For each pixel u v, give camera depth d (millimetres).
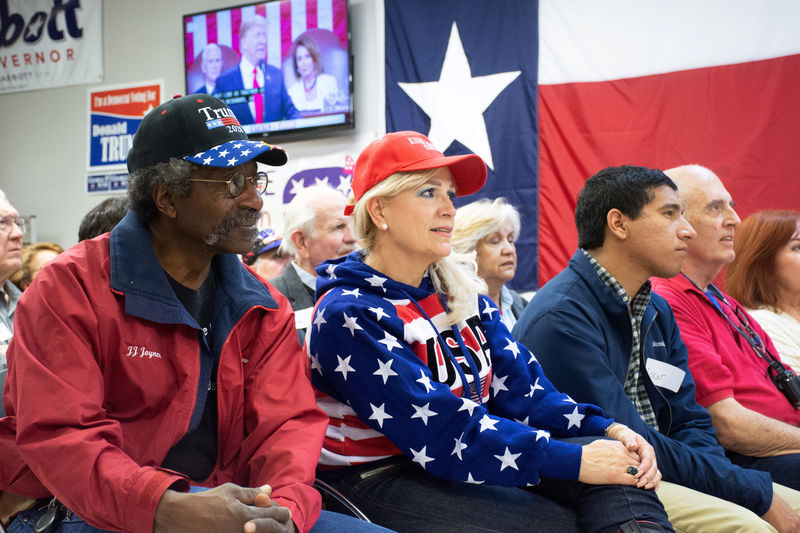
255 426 1521
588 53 5023
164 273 1460
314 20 5562
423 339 1723
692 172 2680
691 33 4805
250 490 1232
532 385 1856
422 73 5316
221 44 5832
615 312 2123
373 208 1790
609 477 1551
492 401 1864
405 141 1780
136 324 1412
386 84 5395
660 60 4867
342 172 5605
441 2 5316
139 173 1470
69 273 1369
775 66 4598
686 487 1922
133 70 6352
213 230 1472
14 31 6684
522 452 1563
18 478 1366
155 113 1485
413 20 5363
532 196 5062
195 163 1442
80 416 1255
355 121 5609
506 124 5141
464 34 5258
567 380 1993
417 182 1744
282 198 5754
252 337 1583
